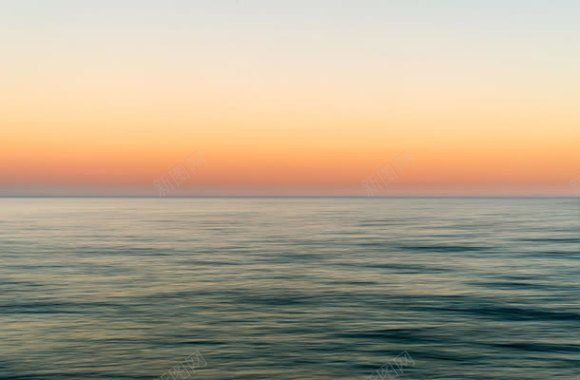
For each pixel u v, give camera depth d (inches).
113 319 1143.0
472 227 4419.3
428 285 1577.3
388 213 7736.2
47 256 2321.6
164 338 1003.3
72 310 1226.0
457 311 1224.8
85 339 991.0
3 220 5684.1
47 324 1096.8
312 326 1093.8
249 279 1688.0
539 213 7682.1
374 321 1133.7
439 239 3198.8
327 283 1612.9
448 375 821.2
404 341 989.2
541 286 1556.3
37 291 1461.6
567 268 1939.0
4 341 975.6
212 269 1926.7
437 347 954.1
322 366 858.8
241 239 3248.0
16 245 2819.9
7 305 1275.8
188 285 1571.1
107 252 2492.6
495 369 845.2
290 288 1526.8
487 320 1140.5
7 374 815.1
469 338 1007.6
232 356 903.7
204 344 967.6
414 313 1205.7
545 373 828.6
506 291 1472.7
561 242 2962.6
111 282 1620.3
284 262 2135.8
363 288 1524.4
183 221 5536.4
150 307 1262.3
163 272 1841.8
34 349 931.3
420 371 836.6
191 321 1130.0
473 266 1998.0
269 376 816.3
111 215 7106.3
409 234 3634.4
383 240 3144.7
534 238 3248.0
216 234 3678.6
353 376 816.9
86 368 843.4
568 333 1038.4
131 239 3243.1
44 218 6156.5
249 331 1053.8
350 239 3230.8
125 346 952.3
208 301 1334.9
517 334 1032.8
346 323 1117.1
